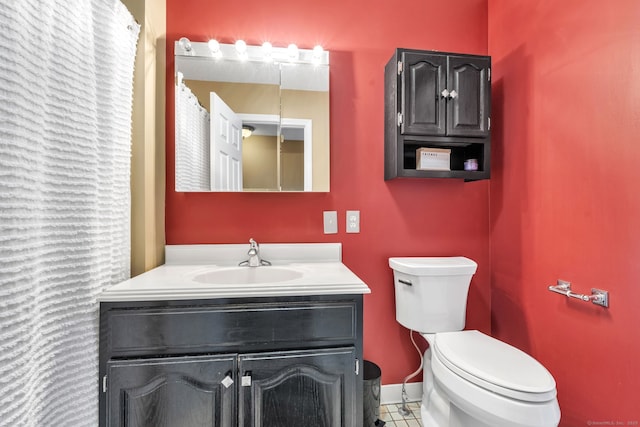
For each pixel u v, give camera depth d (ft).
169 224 4.97
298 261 5.15
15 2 2.30
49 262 2.75
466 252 5.71
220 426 3.36
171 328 3.33
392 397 5.49
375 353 5.48
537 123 4.62
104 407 3.24
